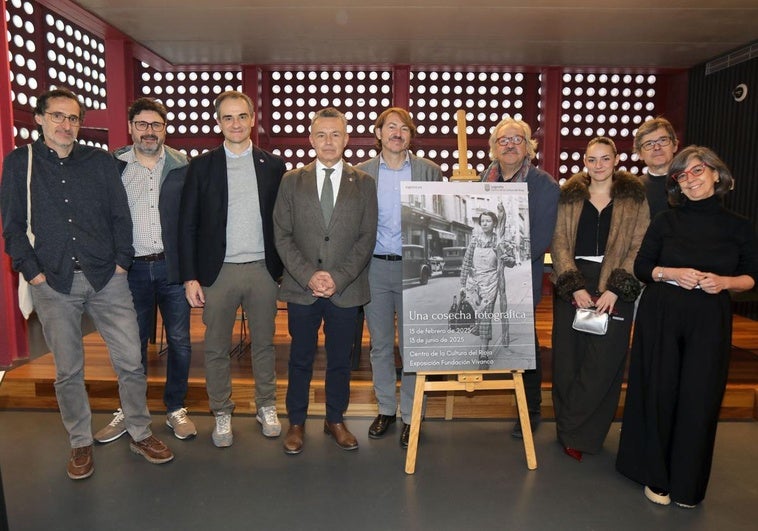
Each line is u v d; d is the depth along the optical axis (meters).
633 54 4.76
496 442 2.71
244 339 3.87
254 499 2.17
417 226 2.36
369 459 2.51
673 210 2.23
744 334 4.26
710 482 2.36
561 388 2.59
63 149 2.20
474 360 2.37
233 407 2.69
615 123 5.42
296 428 2.60
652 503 2.18
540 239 2.50
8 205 2.13
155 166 2.56
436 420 2.97
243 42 4.42
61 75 4.26
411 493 2.22
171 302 2.63
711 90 5.03
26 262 2.15
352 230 2.41
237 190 2.46
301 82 5.24
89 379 3.03
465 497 2.20
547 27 4.05
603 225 2.47
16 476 2.33
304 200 2.41
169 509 2.09
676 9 3.65
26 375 3.07
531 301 2.38
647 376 2.22
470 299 2.37
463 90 5.28
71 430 2.31
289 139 5.24
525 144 2.54
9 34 3.75
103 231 2.28
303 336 2.51
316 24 4.02
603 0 3.50
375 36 4.25
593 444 2.52
